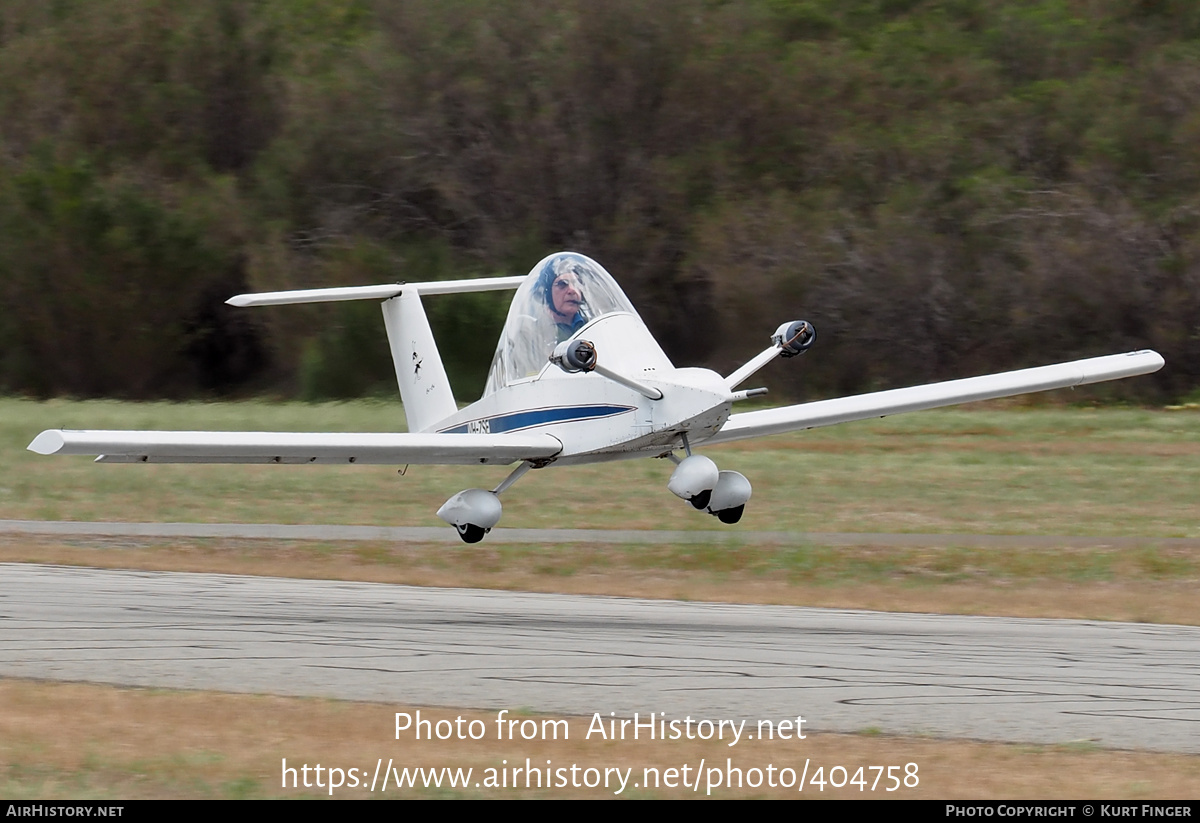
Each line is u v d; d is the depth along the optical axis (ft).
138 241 417.28
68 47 498.69
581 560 167.02
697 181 428.56
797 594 145.48
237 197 456.04
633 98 436.35
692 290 419.13
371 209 443.32
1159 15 479.82
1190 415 326.85
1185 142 406.62
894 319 392.88
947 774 64.49
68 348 418.92
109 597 129.70
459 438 118.01
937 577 154.61
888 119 439.22
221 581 149.79
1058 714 76.84
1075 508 213.46
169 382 418.51
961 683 86.12
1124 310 382.01
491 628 111.65
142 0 501.97
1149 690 84.53
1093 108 431.43
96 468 254.06
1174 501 219.41
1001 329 389.19
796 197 419.13
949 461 265.34
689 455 113.80
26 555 167.53
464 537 128.47
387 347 378.53
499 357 127.75
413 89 448.65
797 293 395.14
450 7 454.81
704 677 86.94
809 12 483.92
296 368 401.08
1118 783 62.75
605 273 122.01
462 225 440.86
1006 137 429.79
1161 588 146.82
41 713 74.13
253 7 505.66
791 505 217.97
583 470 258.16
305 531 194.70
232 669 88.17
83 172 431.43
